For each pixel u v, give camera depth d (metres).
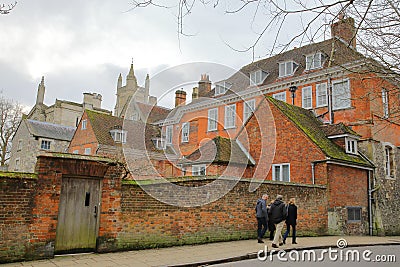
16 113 40.91
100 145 26.61
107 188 8.38
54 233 7.53
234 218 11.02
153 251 8.58
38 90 59.22
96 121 28.91
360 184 16.12
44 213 7.45
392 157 18.75
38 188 7.45
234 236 10.93
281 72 22.78
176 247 9.29
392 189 18.16
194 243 9.87
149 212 9.01
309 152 15.15
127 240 8.55
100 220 8.23
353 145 16.95
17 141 37.31
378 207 16.61
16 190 7.20
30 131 34.84
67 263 7.03
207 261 7.63
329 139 16.89
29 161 34.19
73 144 30.08
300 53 23.02
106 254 8.03
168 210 9.39
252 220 11.54
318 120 18.94
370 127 17.52
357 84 18.00
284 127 16.34
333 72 18.48
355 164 15.53
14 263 6.93
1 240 6.91
